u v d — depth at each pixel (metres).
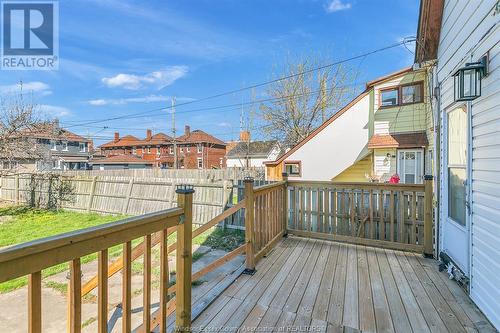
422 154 7.92
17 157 10.17
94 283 2.08
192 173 18.06
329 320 2.21
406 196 3.86
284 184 4.44
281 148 18.45
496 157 2.15
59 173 11.16
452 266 2.95
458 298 2.56
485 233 2.30
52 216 8.86
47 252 1.04
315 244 4.10
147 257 1.58
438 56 3.74
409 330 2.09
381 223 3.98
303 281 2.89
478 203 2.45
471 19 2.60
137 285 3.48
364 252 3.78
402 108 8.39
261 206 3.54
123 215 8.83
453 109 3.16
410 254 3.70
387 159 8.45
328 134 10.00
